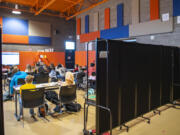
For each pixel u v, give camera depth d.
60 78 6.24
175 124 2.90
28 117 3.23
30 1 8.29
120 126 2.67
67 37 11.00
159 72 3.51
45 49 9.59
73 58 11.24
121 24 6.51
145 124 2.90
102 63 2.36
